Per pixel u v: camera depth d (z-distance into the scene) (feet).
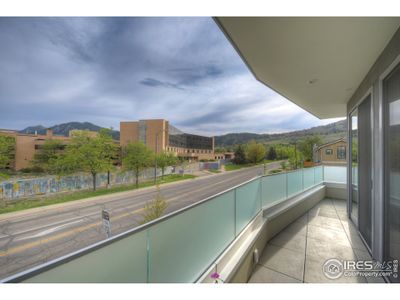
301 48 7.41
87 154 48.80
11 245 18.12
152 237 3.92
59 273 2.57
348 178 15.07
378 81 8.12
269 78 10.51
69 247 17.63
